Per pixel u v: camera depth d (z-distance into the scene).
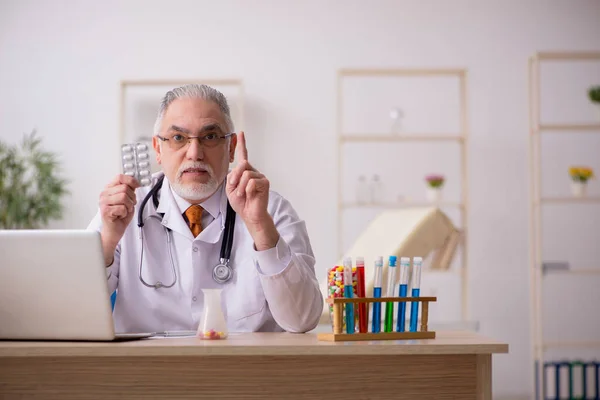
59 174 5.08
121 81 4.87
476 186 5.16
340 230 4.76
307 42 5.17
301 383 1.65
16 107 5.09
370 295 3.17
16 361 1.64
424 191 5.15
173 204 2.18
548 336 5.12
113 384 1.63
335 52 5.17
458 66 5.18
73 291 1.66
